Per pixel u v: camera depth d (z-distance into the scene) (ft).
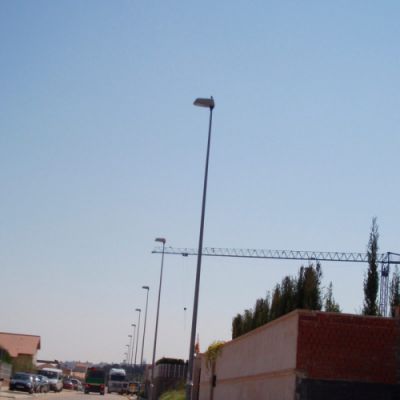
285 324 75.36
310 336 69.21
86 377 295.89
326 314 69.56
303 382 68.28
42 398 187.93
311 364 68.69
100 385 294.87
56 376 278.67
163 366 225.35
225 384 112.57
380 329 69.46
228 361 112.06
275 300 107.04
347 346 69.05
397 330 69.41
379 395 68.08
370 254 101.55
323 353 68.90
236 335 132.77
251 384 91.45
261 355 86.94
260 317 117.29
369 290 99.19
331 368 68.59
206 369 133.08
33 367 345.72
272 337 81.35
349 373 68.49
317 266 111.96
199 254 96.37
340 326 69.46
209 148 99.30
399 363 68.23
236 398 101.45
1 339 364.38
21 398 176.24
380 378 68.49
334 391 68.08
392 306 92.79
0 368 250.98
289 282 105.50
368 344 69.21
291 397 69.97
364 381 68.33
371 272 100.17
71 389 337.31
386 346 69.21
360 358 68.80
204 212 97.55
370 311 98.17
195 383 150.20
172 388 219.20
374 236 102.53
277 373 76.59
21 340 369.71
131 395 296.92
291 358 71.20
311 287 103.30
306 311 69.72
